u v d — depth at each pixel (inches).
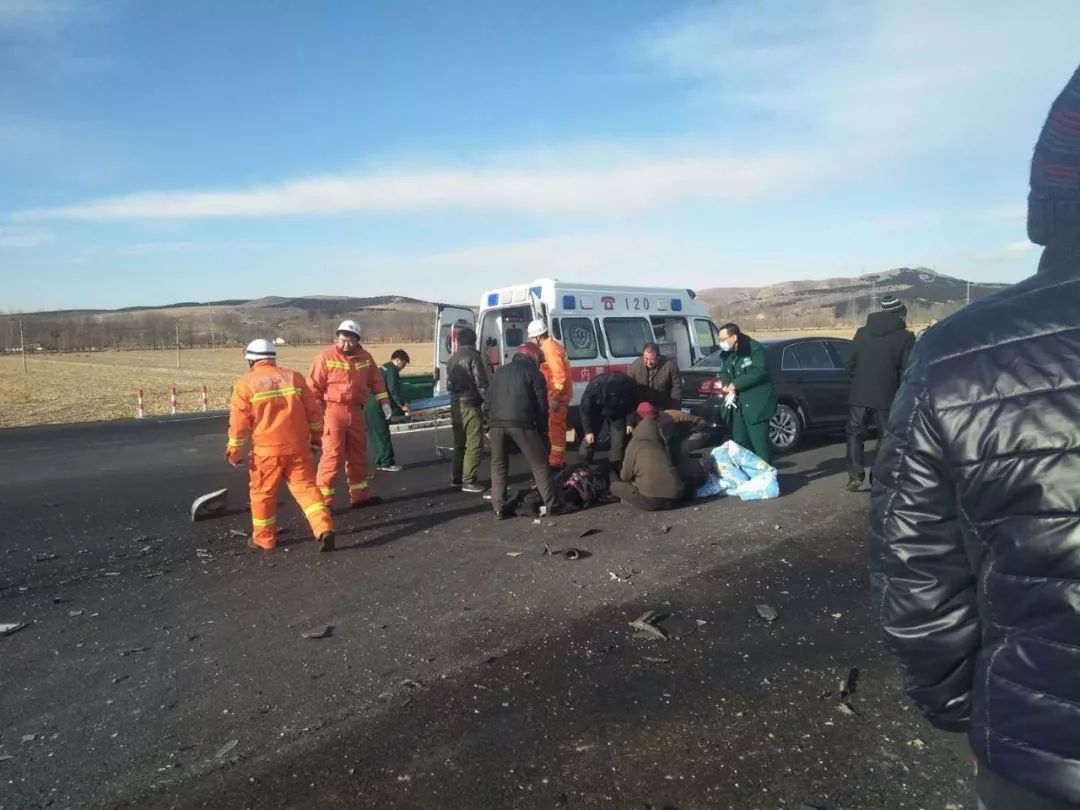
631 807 114.0
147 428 680.4
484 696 149.0
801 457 404.2
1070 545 48.0
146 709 147.3
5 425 737.0
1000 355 53.2
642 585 209.8
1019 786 50.9
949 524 57.7
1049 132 54.7
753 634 175.9
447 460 432.8
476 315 561.9
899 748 128.3
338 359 306.3
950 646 58.9
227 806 116.3
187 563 241.6
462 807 114.7
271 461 249.6
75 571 235.5
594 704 144.9
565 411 373.4
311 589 214.1
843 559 228.1
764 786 118.4
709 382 424.5
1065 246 54.1
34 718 144.8
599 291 473.1
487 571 225.0
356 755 129.3
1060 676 48.6
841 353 449.7
